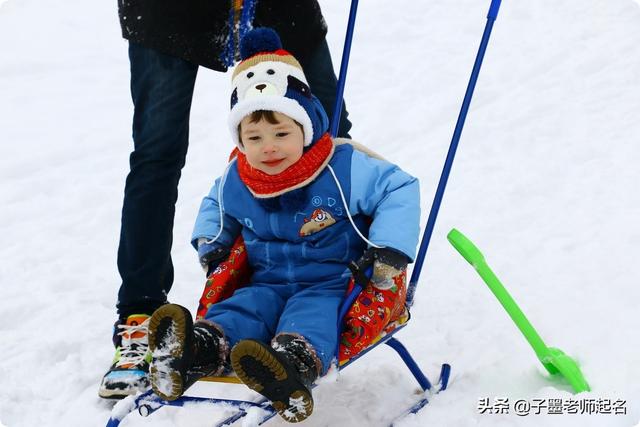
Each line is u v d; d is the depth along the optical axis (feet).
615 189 17.25
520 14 29.22
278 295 10.58
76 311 14.49
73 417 11.50
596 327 12.64
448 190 18.26
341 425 11.03
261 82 9.80
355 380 12.19
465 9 30.14
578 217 16.38
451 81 24.41
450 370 11.73
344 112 12.90
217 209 10.85
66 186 19.90
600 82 23.16
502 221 16.62
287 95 9.80
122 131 22.76
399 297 10.14
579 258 14.85
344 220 10.42
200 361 9.12
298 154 9.98
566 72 24.13
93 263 16.49
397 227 9.89
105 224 18.16
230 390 12.15
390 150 20.76
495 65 25.26
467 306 13.93
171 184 11.92
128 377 11.38
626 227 15.66
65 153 21.43
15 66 26.37
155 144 11.69
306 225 10.35
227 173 10.77
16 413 11.69
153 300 11.95
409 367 11.31
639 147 18.98
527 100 22.47
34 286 15.49
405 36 28.19
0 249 17.16
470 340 12.95
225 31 11.57
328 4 30.83
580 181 17.85
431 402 11.16
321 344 9.32
